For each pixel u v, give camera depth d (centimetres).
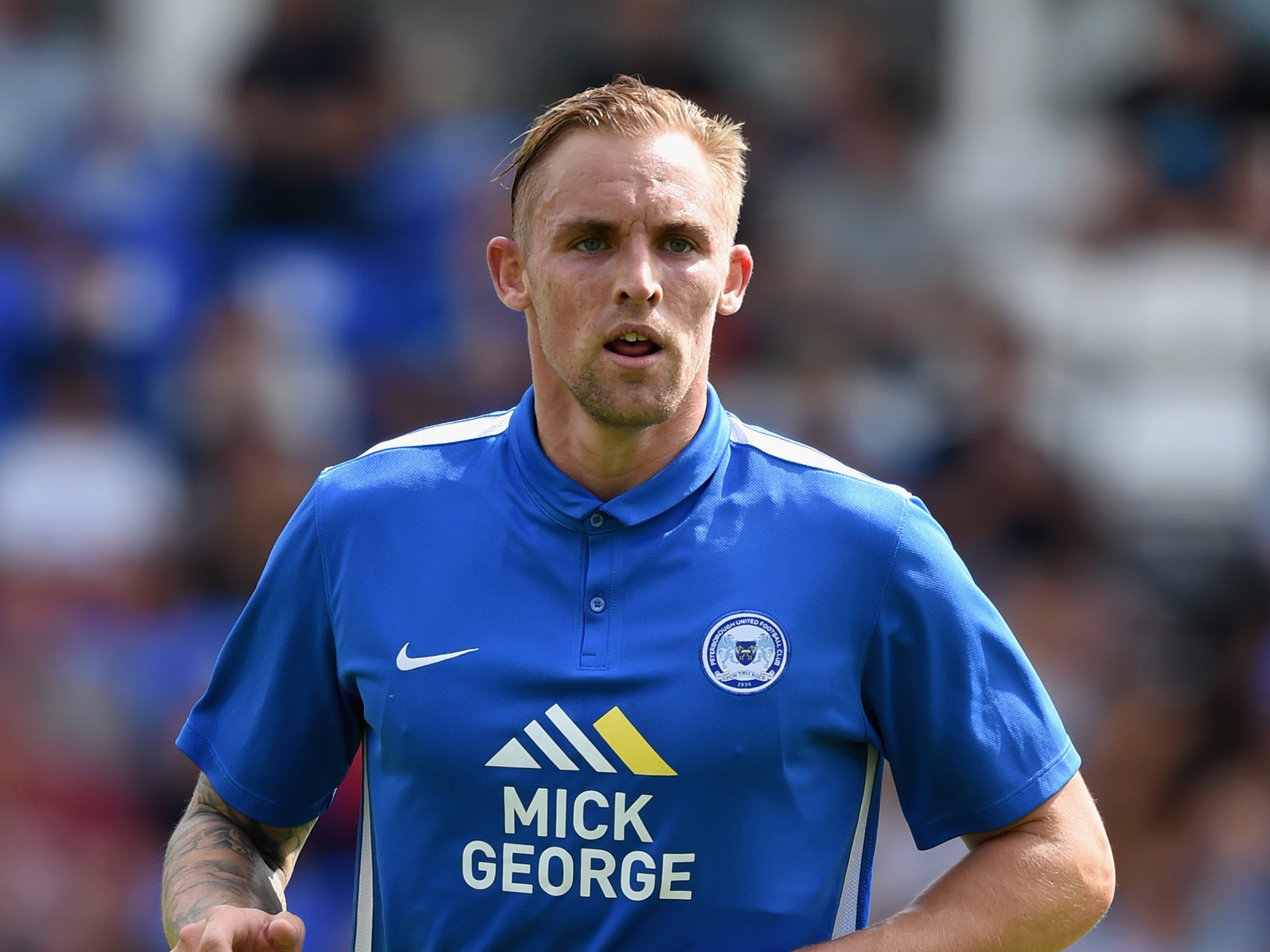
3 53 3334
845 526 908
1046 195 3259
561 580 903
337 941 2230
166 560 2716
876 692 911
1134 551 2822
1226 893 2358
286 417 2822
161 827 2467
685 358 881
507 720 881
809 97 3247
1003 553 2686
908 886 2144
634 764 870
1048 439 2877
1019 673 924
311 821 1003
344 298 2952
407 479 945
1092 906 910
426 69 3222
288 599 956
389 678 904
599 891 870
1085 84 3403
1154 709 2467
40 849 2402
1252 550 2797
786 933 880
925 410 2819
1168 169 3153
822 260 2977
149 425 2886
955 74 3419
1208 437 2950
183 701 2528
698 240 885
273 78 3069
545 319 890
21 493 2784
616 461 909
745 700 877
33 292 2941
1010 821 913
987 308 2906
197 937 873
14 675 2533
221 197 3052
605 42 3158
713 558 903
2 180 3114
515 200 927
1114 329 3066
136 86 3478
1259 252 3106
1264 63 3216
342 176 3047
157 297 2984
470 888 883
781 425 2784
